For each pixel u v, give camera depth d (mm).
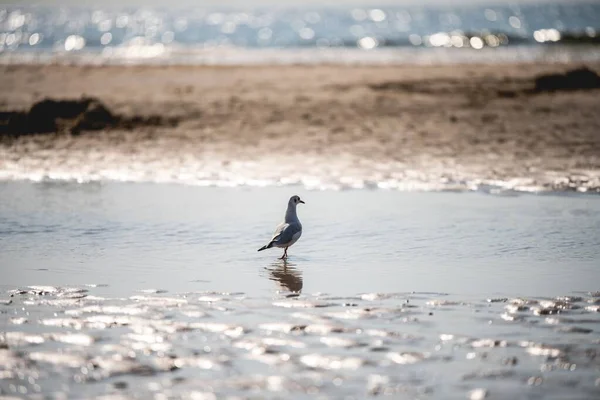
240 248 15609
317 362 9977
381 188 21062
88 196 20312
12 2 159000
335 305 12109
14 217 18062
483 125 28906
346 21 110000
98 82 37406
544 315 11641
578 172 22469
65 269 14172
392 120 29734
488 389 9234
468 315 11641
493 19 110500
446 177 22156
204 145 26469
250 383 9414
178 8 159875
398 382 9414
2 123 28297
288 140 27047
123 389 9297
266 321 11414
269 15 126438
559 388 9242
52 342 10680
